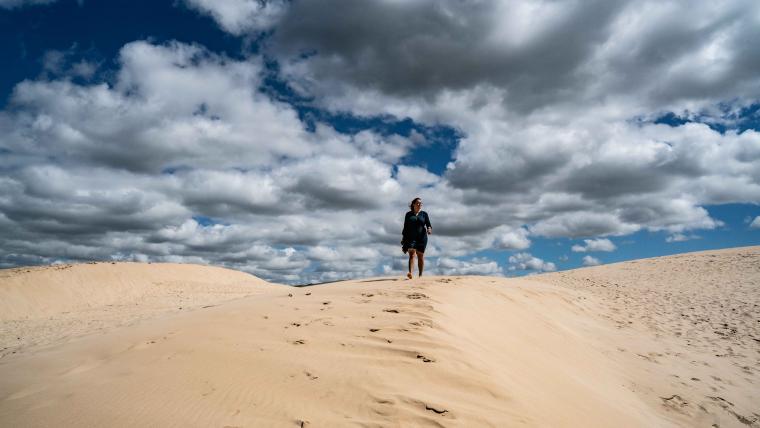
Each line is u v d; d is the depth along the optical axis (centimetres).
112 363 397
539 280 2312
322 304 598
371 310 537
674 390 584
